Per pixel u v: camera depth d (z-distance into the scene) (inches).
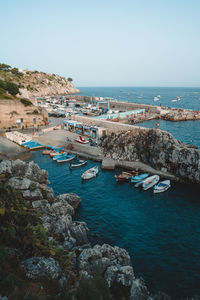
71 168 2356.1
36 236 936.3
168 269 1053.2
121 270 911.0
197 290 939.3
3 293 589.0
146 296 852.6
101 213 1542.8
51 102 7175.2
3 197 1073.5
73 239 1163.3
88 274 919.0
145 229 1370.6
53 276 781.3
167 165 2183.8
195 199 1745.8
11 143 3063.5
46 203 1382.9
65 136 3400.6
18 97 4527.6
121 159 2527.1
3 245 824.9
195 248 1203.9
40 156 2716.5
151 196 1793.8
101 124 3476.9
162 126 4505.4
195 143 3275.1
